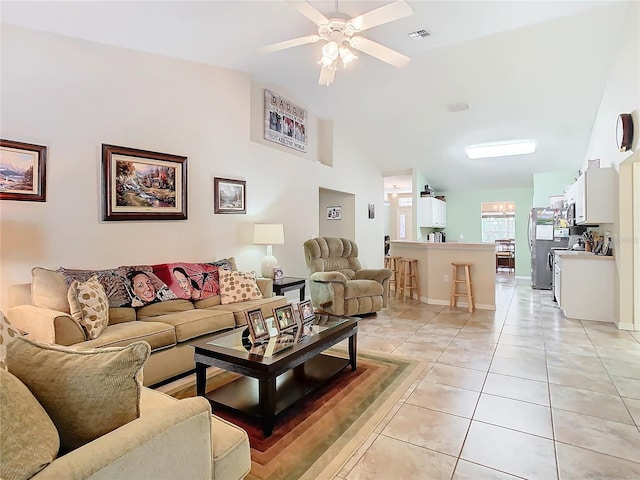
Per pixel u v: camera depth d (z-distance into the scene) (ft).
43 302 8.31
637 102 11.16
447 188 32.01
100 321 8.45
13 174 8.84
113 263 10.84
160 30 10.02
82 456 3.08
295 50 12.73
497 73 15.46
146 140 11.68
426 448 6.51
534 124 19.35
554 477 5.73
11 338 4.33
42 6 8.21
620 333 13.39
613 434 6.89
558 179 26.25
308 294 19.66
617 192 14.10
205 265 12.66
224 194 14.40
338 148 22.49
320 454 6.36
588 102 16.87
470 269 18.06
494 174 27.61
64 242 9.76
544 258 23.75
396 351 11.64
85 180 10.16
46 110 9.39
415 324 14.97
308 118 20.67
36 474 2.85
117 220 10.86
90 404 3.61
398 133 22.47
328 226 25.39
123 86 11.03
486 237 35.83
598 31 12.58
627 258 13.78
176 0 8.52
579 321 15.26
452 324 14.94
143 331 8.77
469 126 20.33
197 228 13.38
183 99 12.82
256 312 8.30
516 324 14.84
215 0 8.75
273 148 17.16
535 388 8.87
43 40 9.32
